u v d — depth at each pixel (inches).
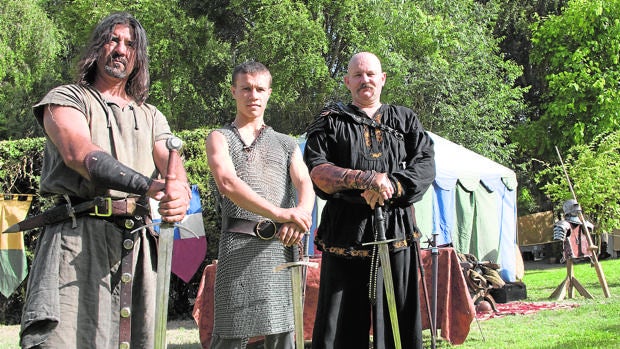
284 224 126.0
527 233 797.9
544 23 826.2
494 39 884.0
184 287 390.6
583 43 797.9
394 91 726.5
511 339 259.0
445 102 728.3
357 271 137.2
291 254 132.5
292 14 719.7
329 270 137.6
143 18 753.6
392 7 737.0
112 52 100.0
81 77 99.0
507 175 446.3
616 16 784.9
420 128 145.8
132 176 88.2
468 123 722.2
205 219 383.9
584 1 788.0
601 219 561.3
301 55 726.5
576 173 553.0
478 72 759.7
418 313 136.3
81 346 91.2
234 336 126.5
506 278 439.8
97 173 87.5
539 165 899.4
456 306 237.5
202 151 384.5
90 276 93.4
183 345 282.0
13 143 378.6
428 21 748.6
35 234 378.9
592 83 781.9
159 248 88.9
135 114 102.3
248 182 130.6
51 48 757.3
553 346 232.4
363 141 140.7
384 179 128.3
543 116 822.5
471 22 820.6
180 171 93.7
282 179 135.0
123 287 95.5
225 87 790.5
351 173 131.1
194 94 793.6
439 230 397.1
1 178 378.0
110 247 95.7
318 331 136.4
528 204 917.2
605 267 611.8
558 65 831.7
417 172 135.9
